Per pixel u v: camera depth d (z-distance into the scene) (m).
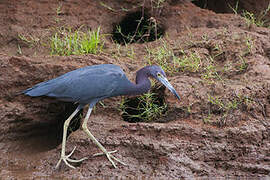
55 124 12.42
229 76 12.29
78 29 14.36
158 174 9.82
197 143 10.30
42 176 9.97
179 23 15.21
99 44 13.98
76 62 11.97
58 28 14.41
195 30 14.59
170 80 11.86
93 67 10.64
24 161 10.84
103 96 10.45
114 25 15.35
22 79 11.52
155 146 10.05
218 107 10.94
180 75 12.41
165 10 15.61
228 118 10.75
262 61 12.60
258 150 10.28
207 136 10.38
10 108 11.43
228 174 9.98
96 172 9.94
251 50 12.98
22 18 14.47
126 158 10.13
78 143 10.41
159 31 15.47
